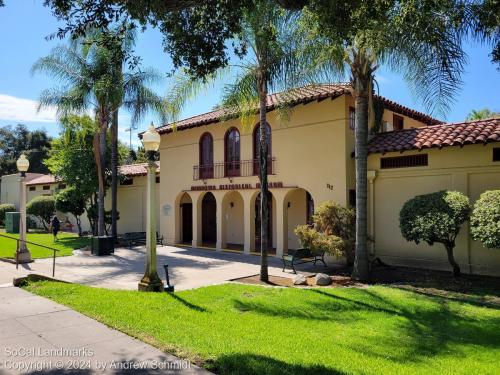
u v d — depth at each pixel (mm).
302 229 12844
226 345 5551
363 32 7809
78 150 25031
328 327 7125
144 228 25906
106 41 6820
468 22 8148
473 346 6199
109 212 25031
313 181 15672
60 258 16469
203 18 6734
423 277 11805
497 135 11492
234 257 17000
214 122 19031
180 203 22281
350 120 15242
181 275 12805
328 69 11516
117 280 11812
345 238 12836
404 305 8648
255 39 11336
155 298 8414
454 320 7625
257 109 15023
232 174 18875
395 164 13969
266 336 6238
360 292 9852
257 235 20062
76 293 8594
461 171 12484
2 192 42719
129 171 27141
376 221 14383
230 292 9734
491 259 11930
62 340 5578
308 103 15797
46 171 56125
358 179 11867
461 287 10453
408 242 13633
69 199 25703
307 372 4703
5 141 59031
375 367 5164
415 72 9719
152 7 5520
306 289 10289
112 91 19812
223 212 19125
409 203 11523
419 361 5535
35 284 9312
